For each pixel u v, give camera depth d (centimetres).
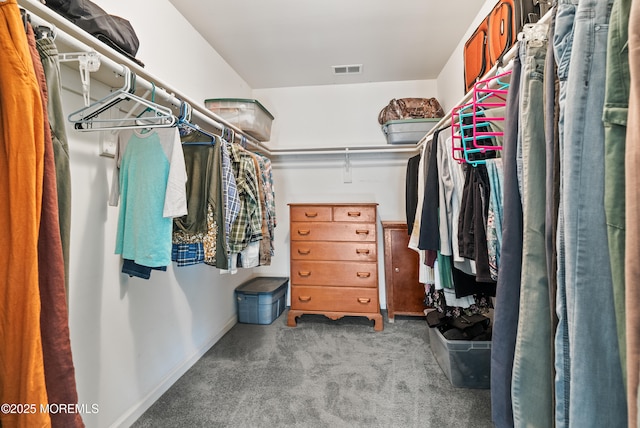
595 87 49
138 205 118
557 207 58
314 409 144
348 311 245
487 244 116
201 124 181
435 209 147
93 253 120
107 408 125
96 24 99
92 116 104
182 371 176
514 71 75
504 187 76
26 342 53
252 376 173
